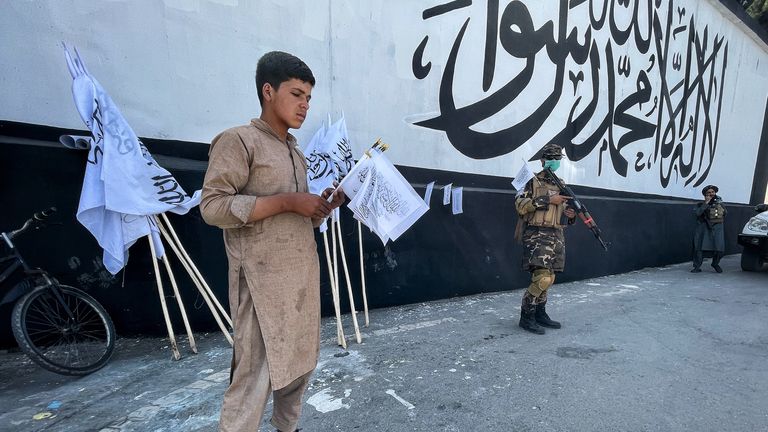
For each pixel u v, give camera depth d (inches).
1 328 114.7
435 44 186.7
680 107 338.0
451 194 186.9
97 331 118.3
